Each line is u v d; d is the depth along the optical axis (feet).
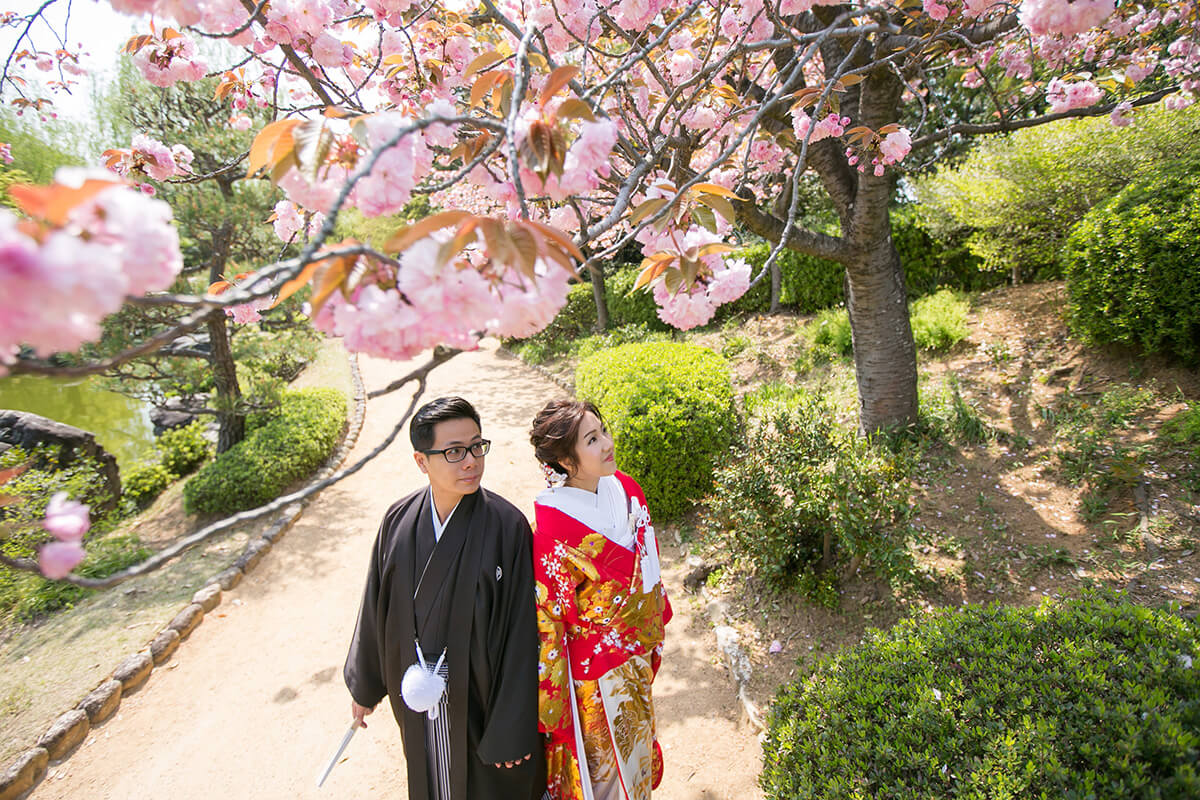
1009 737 4.85
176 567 15.72
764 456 10.95
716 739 8.77
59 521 2.47
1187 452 11.30
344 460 22.65
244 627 13.24
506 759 5.82
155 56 6.94
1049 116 9.57
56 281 1.61
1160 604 8.82
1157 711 4.64
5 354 1.78
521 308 2.77
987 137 20.48
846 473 9.89
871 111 11.28
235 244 21.74
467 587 5.90
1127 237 13.53
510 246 2.52
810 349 22.22
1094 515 10.89
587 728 6.13
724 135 10.37
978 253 21.16
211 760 9.69
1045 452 12.87
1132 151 16.65
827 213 33.78
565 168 3.28
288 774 9.29
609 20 7.67
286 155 3.17
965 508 11.93
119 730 10.50
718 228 4.45
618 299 34.83
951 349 18.56
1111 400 13.35
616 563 6.11
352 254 2.54
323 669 11.69
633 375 17.04
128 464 28.12
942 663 5.96
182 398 24.22
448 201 13.74
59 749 10.01
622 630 6.14
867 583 10.48
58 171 1.92
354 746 9.69
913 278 24.72
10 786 9.24
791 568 10.85
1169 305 12.96
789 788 5.60
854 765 5.38
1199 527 9.88
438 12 8.13
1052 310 18.29
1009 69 12.04
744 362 24.00
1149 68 10.05
